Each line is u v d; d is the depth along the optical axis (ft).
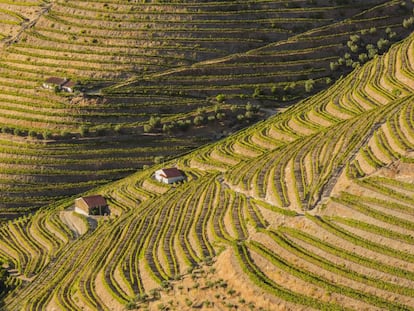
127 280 509.76
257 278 452.76
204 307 456.04
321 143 579.48
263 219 522.47
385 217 466.29
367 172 514.27
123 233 572.51
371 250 450.30
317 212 493.77
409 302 420.36
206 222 546.67
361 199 484.74
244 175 587.27
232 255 475.72
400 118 563.07
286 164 571.69
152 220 576.20
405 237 451.12
